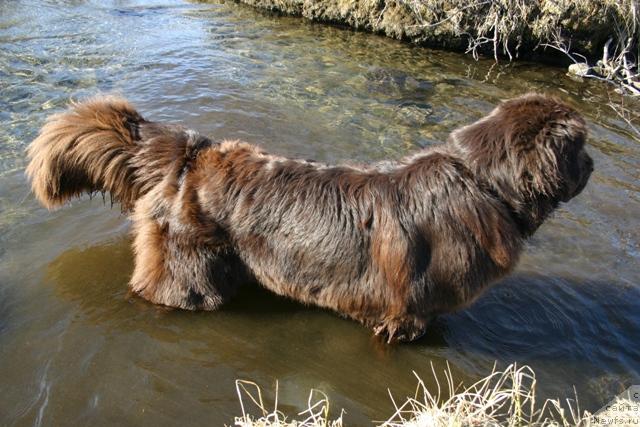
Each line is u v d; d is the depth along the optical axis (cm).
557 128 149
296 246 160
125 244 183
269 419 143
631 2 317
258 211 161
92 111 167
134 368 151
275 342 162
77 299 166
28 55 292
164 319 164
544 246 195
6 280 168
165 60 301
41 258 176
